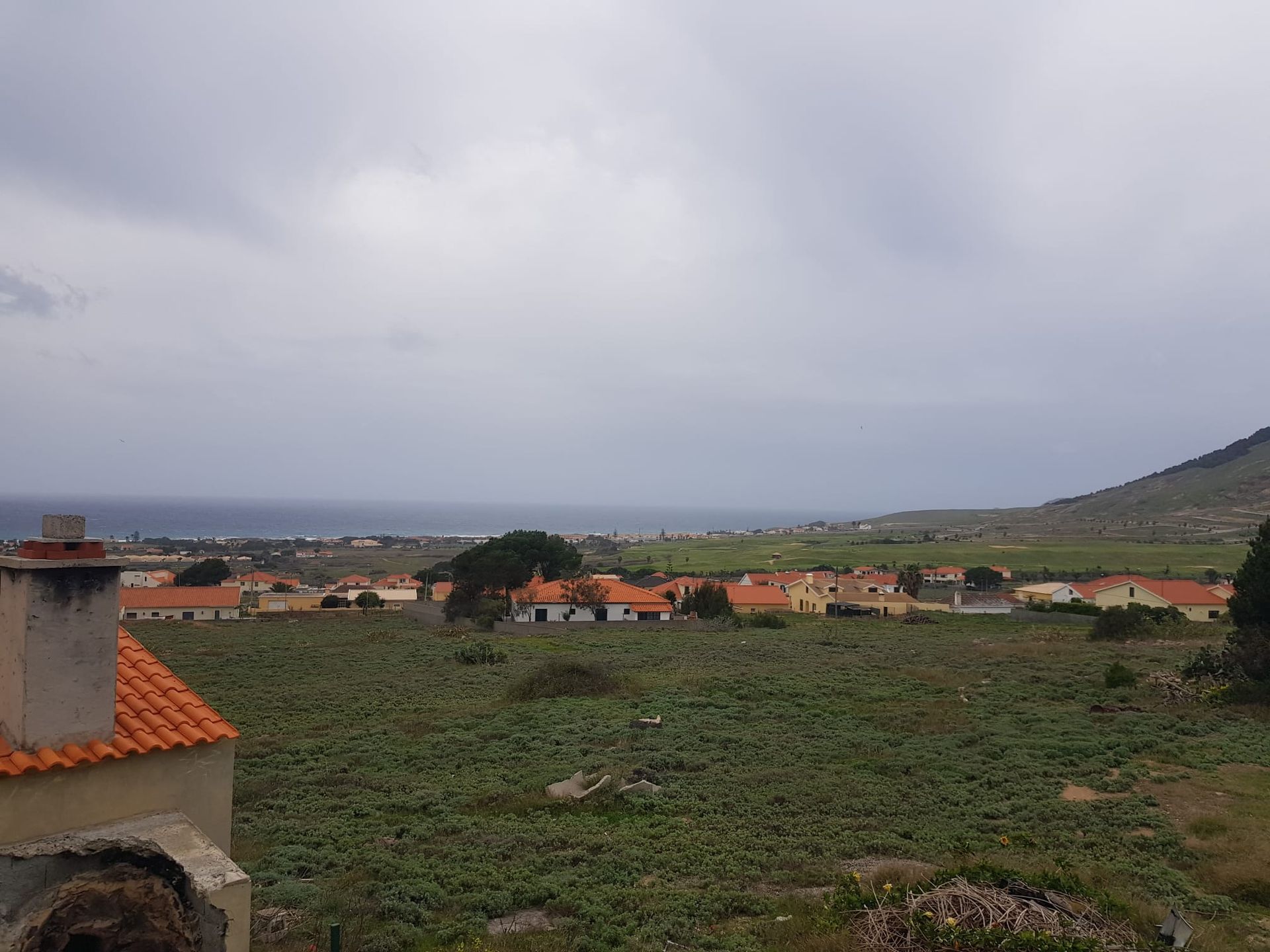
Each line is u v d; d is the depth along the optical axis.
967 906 10.30
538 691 34.47
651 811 18.09
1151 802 18.25
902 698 33.19
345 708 31.78
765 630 67.19
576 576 82.62
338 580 141.75
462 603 74.69
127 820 8.45
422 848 15.27
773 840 15.75
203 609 83.56
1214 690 31.28
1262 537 37.81
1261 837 15.48
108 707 8.45
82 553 8.38
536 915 12.36
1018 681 36.78
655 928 11.45
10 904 7.48
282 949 10.36
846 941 10.08
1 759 7.80
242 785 20.05
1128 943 9.77
